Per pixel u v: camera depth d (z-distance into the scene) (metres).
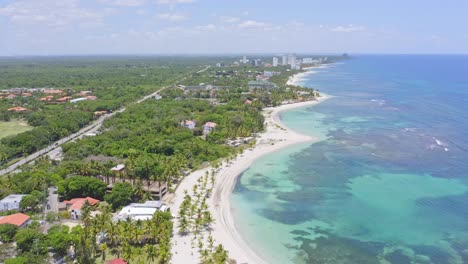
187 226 99.31
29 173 125.56
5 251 81.44
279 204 116.06
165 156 149.75
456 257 86.94
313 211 111.19
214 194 122.69
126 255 81.38
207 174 135.12
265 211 111.31
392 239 95.38
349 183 131.38
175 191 123.38
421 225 102.00
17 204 106.62
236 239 95.00
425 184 128.88
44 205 108.94
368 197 119.81
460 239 94.75
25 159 155.50
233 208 113.12
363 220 105.38
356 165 148.88
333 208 112.88
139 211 103.44
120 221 91.50
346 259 86.69
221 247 84.56
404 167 145.50
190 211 106.44
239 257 86.69
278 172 142.88
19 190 115.00
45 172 127.69
